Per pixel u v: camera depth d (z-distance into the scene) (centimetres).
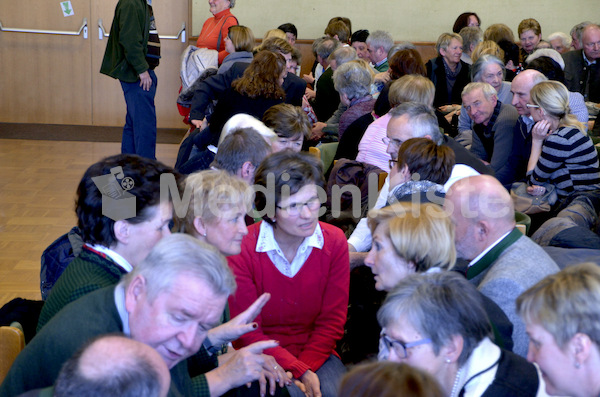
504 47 642
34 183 579
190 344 145
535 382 156
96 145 739
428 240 186
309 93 663
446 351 150
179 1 820
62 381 112
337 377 226
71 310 156
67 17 812
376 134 378
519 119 401
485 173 334
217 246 206
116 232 178
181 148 461
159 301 143
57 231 464
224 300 148
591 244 257
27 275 390
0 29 806
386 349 157
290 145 341
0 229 463
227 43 577
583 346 132
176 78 838
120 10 552
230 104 444
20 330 182
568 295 134
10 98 828
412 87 382
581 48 643
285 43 581
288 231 219
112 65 571
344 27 755
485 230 209
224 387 185
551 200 358
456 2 848
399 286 157
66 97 834
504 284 194
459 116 522
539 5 850
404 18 852
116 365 111
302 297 230
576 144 348
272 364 210
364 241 276
